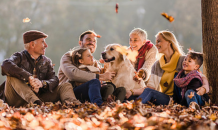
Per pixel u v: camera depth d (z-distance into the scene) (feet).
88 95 18.44
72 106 16.42
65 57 20.35
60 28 115.44
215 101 19.15
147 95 18.22
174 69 19.44
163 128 10.81
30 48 19.20
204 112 15.11
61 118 12.44
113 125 11.42
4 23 106.63
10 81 18.02
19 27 107.14
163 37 19.98
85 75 19.03
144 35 22.21
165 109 14.64
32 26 110.83
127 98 19.29
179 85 17.89
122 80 19.49
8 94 18.28
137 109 13.17
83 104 16.20
